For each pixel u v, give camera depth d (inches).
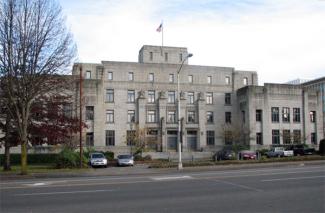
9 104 1252.5
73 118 1529.3
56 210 477.4
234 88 3063.5
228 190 627.2
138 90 2844.5
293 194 573.9
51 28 1194.0
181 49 3120.1
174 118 2878.9
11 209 486.6
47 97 1390.3
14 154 2090.3
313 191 599.5
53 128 1423.5
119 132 2751.0
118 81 2805.1
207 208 476.4
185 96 2923.2
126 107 2800.2
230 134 2746.1
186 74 2967.5
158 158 2434.8
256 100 2849.4
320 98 3051.2
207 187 668.7
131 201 535.8
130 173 1149.1
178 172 1138.7
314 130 3006.9
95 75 2753.4
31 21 1154.0
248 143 2743.6
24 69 1156.5
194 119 2933.1
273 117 2874.0
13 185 770.8
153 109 2842.0
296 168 1062.4
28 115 1226.0
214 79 3034.0
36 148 2187.5
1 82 1177.4
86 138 2581.2
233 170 1099.9
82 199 557.6
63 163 1487.5
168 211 461.7
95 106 2635.3
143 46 3051.2
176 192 614.5
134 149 2532.0
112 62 2812.5
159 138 2792.8
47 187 708.7
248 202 514.9
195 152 2706.7
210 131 2957.7
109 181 797.9
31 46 1152.2
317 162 1385.3
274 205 490.3
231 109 3034.0
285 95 2923.2
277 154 2155.5
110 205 507.2
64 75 1290.6
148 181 782.5
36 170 1334.9
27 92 1177.4
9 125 1375.5
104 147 2605.8
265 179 767.1
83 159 1531.7
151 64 2898.6
